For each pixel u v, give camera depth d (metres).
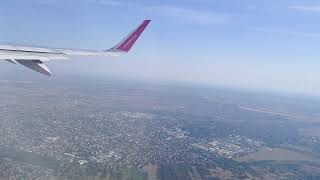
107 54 30.67
